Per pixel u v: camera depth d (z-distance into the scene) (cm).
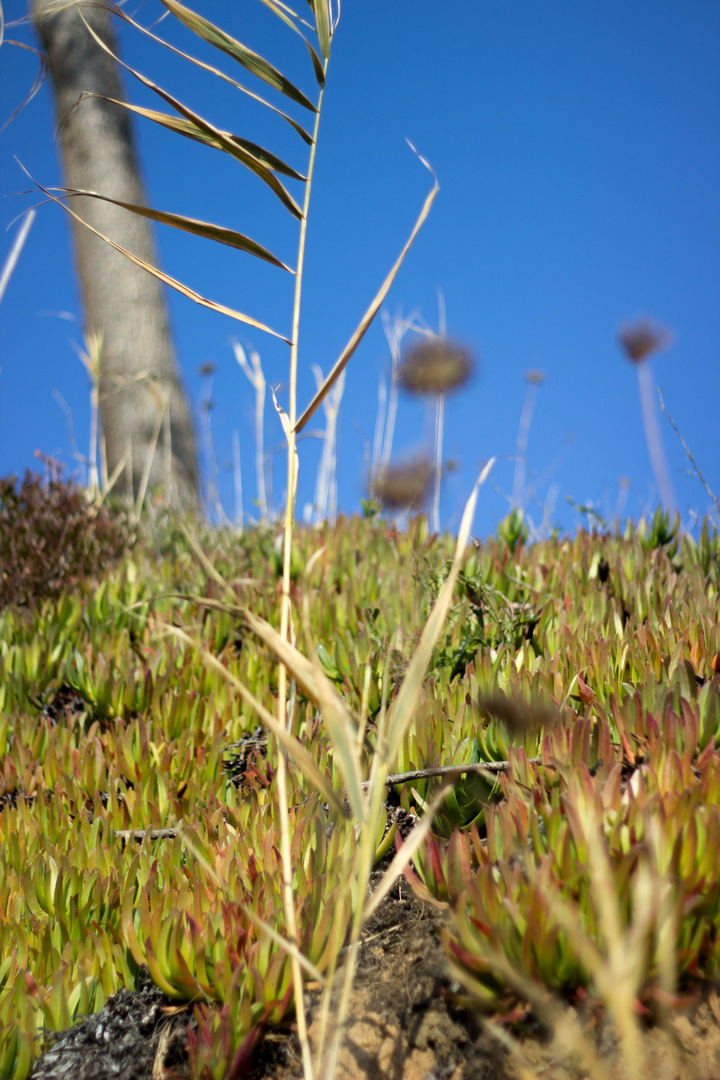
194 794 307
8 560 397
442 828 288
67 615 372
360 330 248
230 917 278
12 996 279
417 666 205
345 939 279
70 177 562
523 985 180
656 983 222
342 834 285
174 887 288
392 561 372
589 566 352
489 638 321
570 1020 229
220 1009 276
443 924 269
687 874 238
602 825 246
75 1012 281
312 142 278
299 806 293
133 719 334
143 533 438
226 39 267
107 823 303
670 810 253
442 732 295
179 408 544
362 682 313
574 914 230
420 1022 257
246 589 358
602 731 284
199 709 327
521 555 360
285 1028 275
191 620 354
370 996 270
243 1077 263
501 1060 236
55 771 320
